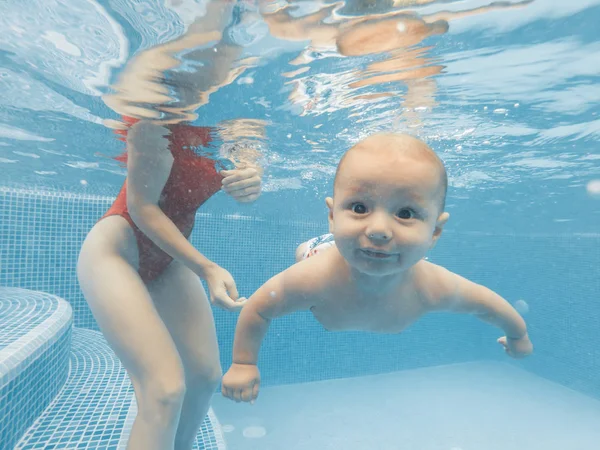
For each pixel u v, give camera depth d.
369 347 2.21
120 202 0.61
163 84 0.75
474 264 3.31
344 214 0.41
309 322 2.03
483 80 0.85
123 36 0.61
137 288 0.54
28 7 0.55
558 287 2.52
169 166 0.60
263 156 1.33
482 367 2.43
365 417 1.58
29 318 0.97
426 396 1.87
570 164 1.63
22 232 1.60
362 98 0.92
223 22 0.57
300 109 0.95
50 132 1.11
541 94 0.94
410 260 0.40
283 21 0.58
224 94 0.81
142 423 0.47
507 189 2.10
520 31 0.65
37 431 0.78
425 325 2.46
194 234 1.93
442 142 1.32
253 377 0.51
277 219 2.17
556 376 2.25
